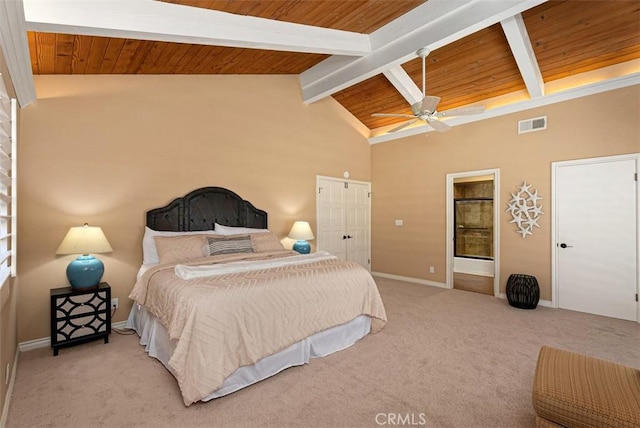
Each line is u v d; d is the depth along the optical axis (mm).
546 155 4180
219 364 2002
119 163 3434
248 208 4473
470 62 4102
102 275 3139
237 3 2645
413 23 3318
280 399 2062
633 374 1605
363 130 6367
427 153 5535
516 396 2092
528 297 3998
